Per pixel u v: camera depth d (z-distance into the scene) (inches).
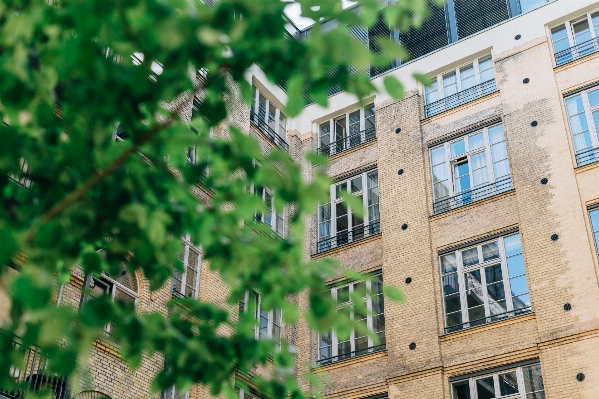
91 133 250.2
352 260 938.7
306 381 871.1
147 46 239.8
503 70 941.2
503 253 828.6
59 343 496.7
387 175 963.3
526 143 868.0
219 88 254.2
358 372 851.4
